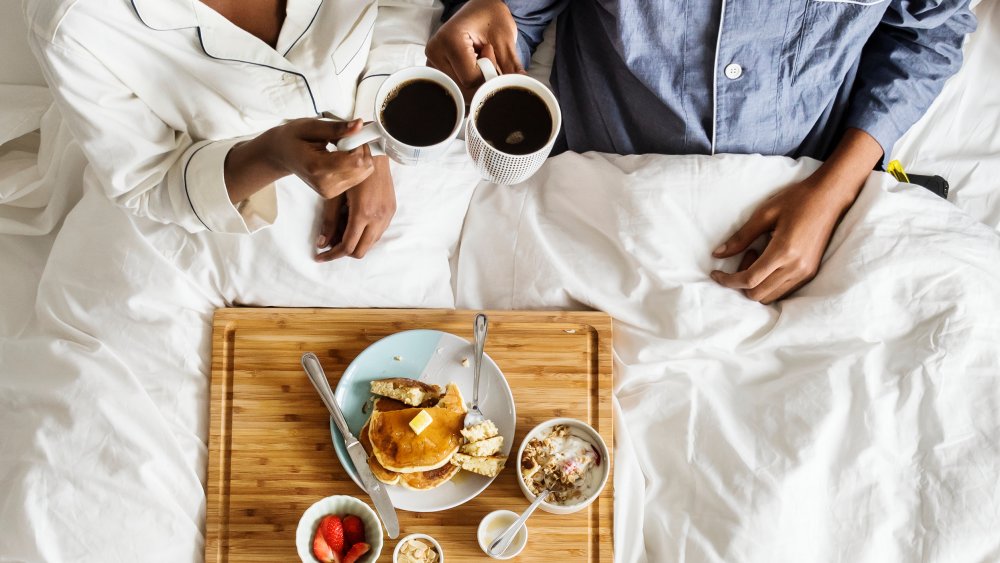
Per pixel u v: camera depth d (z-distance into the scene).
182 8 1.05
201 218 1.17
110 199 1.20
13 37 1.37
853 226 1.36
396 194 1.36
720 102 1.40
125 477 1.18
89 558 1.16
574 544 1.19
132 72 1.10
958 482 1.24
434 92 0.94
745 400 1.31
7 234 1.44
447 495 1.18
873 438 1.26
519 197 1.42
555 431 1.20
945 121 1.55
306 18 1.15
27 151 1.48
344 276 1.30
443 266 1.37
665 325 1.33
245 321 1.27
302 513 1.20
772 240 1.35
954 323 1.29
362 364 1.23
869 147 1.41
